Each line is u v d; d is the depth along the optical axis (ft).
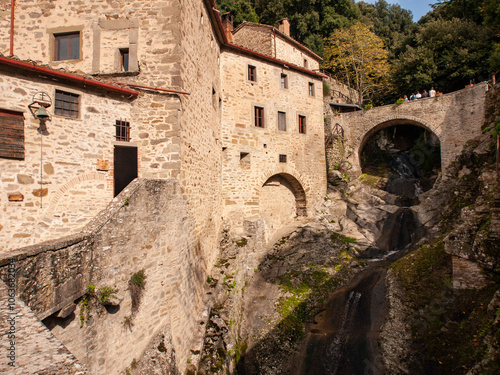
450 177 61.21
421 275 41.60
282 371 34.35
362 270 50.65
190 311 29.01
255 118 56.03
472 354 28.27
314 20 110.52
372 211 66.80
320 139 67.72
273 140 58.34
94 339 17.66
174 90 26.99
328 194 71.31
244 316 41.34
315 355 35.88
